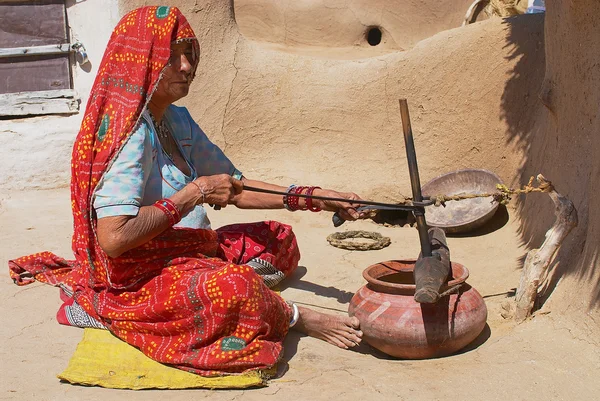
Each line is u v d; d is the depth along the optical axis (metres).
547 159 4.76
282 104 6.48
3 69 6.67
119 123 3.08
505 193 3.52
